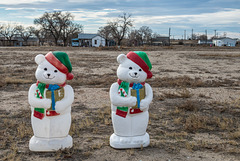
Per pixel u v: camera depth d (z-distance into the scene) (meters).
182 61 26.67
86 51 39.88
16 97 11.26
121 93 6.05
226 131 7.55
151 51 41.38
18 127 7.45
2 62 23.17
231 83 14.77
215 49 49.47
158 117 8.74
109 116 8.60
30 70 18.73
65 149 6.02
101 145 6.46
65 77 5.96
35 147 5.97
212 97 11.55
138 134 6.32
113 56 31.14
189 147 6.27
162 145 6.52
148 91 6.23
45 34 86.62
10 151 6.05
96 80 14.79
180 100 10.98
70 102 5.95
